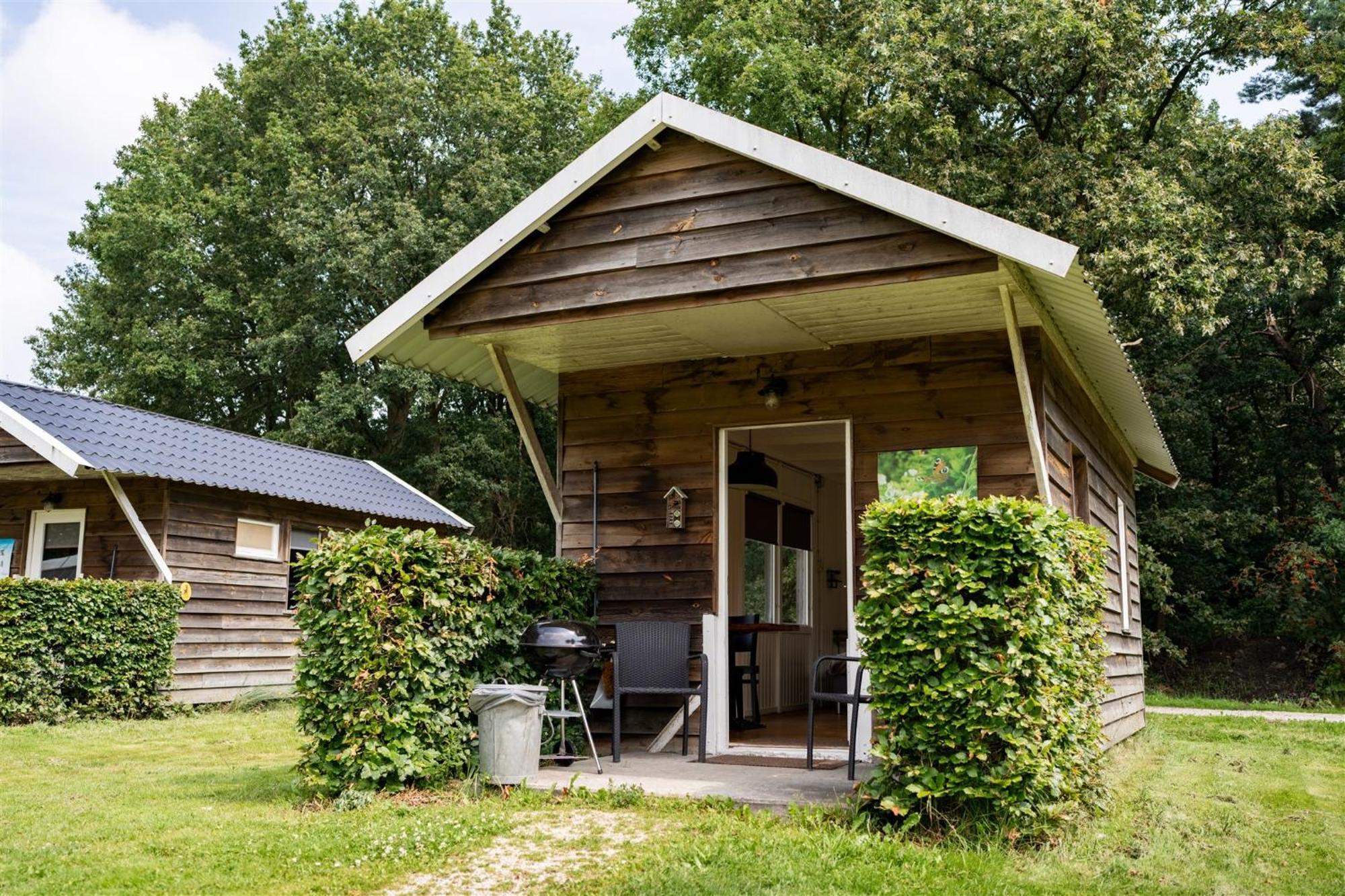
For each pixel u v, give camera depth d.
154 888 4.22
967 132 18.62
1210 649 21.11
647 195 6.74
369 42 27.73
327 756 5.97
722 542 7.99
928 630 5.17
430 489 25.52
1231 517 19.91
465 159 26.09
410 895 4.21
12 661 10.22
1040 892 4.34
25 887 4.21
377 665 5.87
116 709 10.97
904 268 5.94
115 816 5.55
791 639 11.71
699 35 22.41
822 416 7.62
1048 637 5.20
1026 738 5.04
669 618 7.96
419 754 5.93
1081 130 18.30
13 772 7.42
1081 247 17.23
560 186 6.79
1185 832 5.54
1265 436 21.41
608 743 8.09
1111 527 10.50
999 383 7.11
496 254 6.97
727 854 4.64
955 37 17.75
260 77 27.62
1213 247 17.75
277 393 27.88
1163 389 20.44
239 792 6.35
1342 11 20.73
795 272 6.20
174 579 12.05
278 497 13.20
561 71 29.41
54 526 12.73
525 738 6.05
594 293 6.79
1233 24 18.28
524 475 26.73
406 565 6.03
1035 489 6.88
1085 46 17.34
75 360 28.45
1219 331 20.34
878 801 5.26
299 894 4.19
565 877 4.43
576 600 7.72
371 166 25.19
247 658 13.07
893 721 5.25
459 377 8.66
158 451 12.38
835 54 20.80
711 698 7.70
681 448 8.13
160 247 26.14
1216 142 18.02
